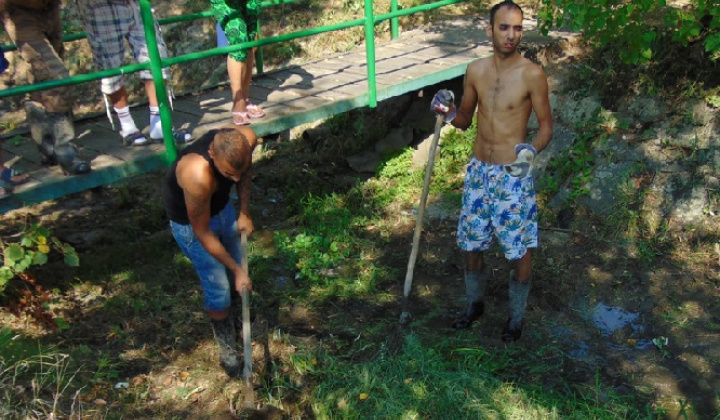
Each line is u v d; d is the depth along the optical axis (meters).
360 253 5.84
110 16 5.04
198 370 4.45
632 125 6.31
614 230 5.80
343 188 7.06
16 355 4.35
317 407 4.13
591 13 5.73
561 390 4.29
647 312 4.99
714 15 5.47
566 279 5.36
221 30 5.96
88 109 9.56
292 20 9.26
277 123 5.49
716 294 5.09
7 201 4.38
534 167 6.44
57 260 5.71
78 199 7.00
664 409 4.12
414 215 6.44
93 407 4.07
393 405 4.08
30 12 4.46
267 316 5.04
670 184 5.91
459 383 4.26
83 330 4.82
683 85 6.25
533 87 4.09
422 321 4.93
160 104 4.87
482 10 8.84
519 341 4.72
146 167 4.93
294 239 6.08
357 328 4.90
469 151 7.01
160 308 5.05
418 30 8.24
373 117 7.77
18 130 5.50
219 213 3.97
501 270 5.51
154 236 6.21
